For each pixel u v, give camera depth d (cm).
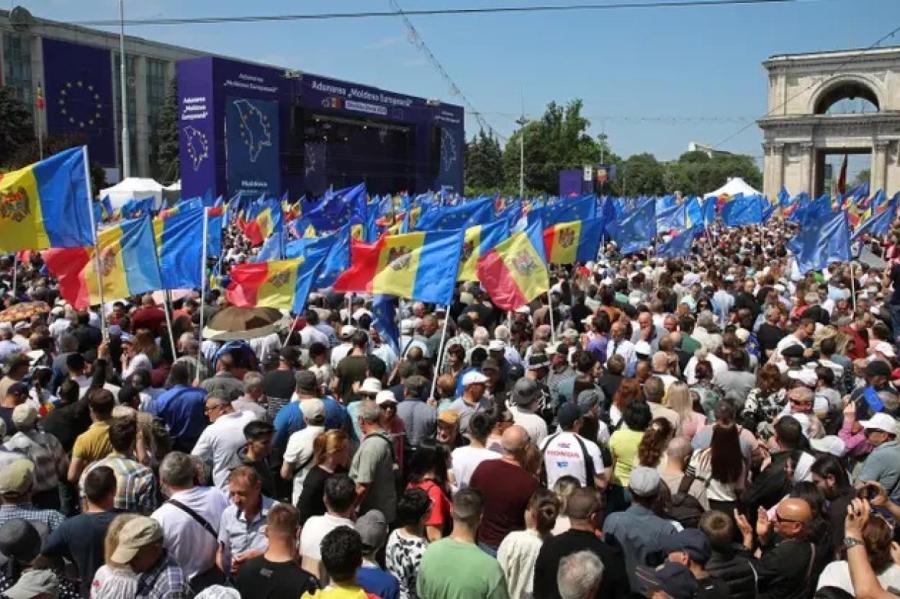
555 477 672
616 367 917
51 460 702
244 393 842
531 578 543
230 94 4238
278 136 4547
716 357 1029
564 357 982
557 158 9675
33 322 1183
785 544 531
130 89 8781
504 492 597
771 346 1239
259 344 1154
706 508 669
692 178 13338
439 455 655
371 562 522
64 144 5791
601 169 7744
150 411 820
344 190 2356
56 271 1126
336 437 638
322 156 4903
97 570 488
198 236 1221
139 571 452
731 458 666
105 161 8025
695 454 689
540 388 856
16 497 565
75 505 729
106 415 692
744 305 1484
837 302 1465
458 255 980
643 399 740
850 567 457
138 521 452
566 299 1620
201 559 544
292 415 758
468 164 10300
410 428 798
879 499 595
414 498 557
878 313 1430
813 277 1756
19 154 5562
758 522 605
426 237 991
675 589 462
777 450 717
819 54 8494
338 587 443
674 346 1034
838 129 8531
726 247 3045
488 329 1418
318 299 1498
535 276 1129
